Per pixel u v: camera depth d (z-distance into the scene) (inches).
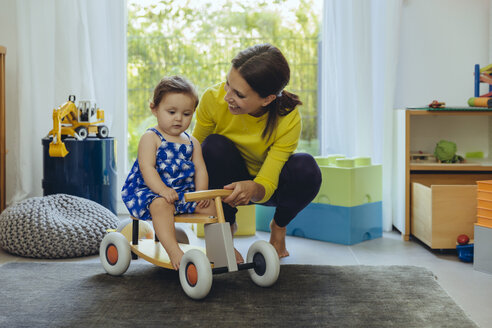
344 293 48.4
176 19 100.2
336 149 89.0
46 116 89.7
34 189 90.4
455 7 88.8
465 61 89.2
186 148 53.1
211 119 60.9
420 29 89.3
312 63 100.0
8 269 56.6
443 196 66.7
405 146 74.9
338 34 86.7
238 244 72.5
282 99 55.6
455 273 58.9
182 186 52.6
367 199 75.9
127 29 99.4
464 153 89.5
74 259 62.9
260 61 48.2
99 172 79.3
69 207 67.7
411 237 77.5
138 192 51.5
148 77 100.6
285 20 100.0
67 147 77.2
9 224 64.1
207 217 48.8
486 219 59.2
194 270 45.9
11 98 93.4
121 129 94.7
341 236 72.7
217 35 100.7
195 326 40.5
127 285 51.0
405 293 48.6
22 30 86.7
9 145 93.7
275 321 41.6
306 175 58.4
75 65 86.9
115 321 41.4
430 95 89.8
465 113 74.0
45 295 47.8
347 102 86.7
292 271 55.5
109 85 89.1
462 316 42.9
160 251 53.6
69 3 86.0
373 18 86.0
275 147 56.3
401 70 89.9
